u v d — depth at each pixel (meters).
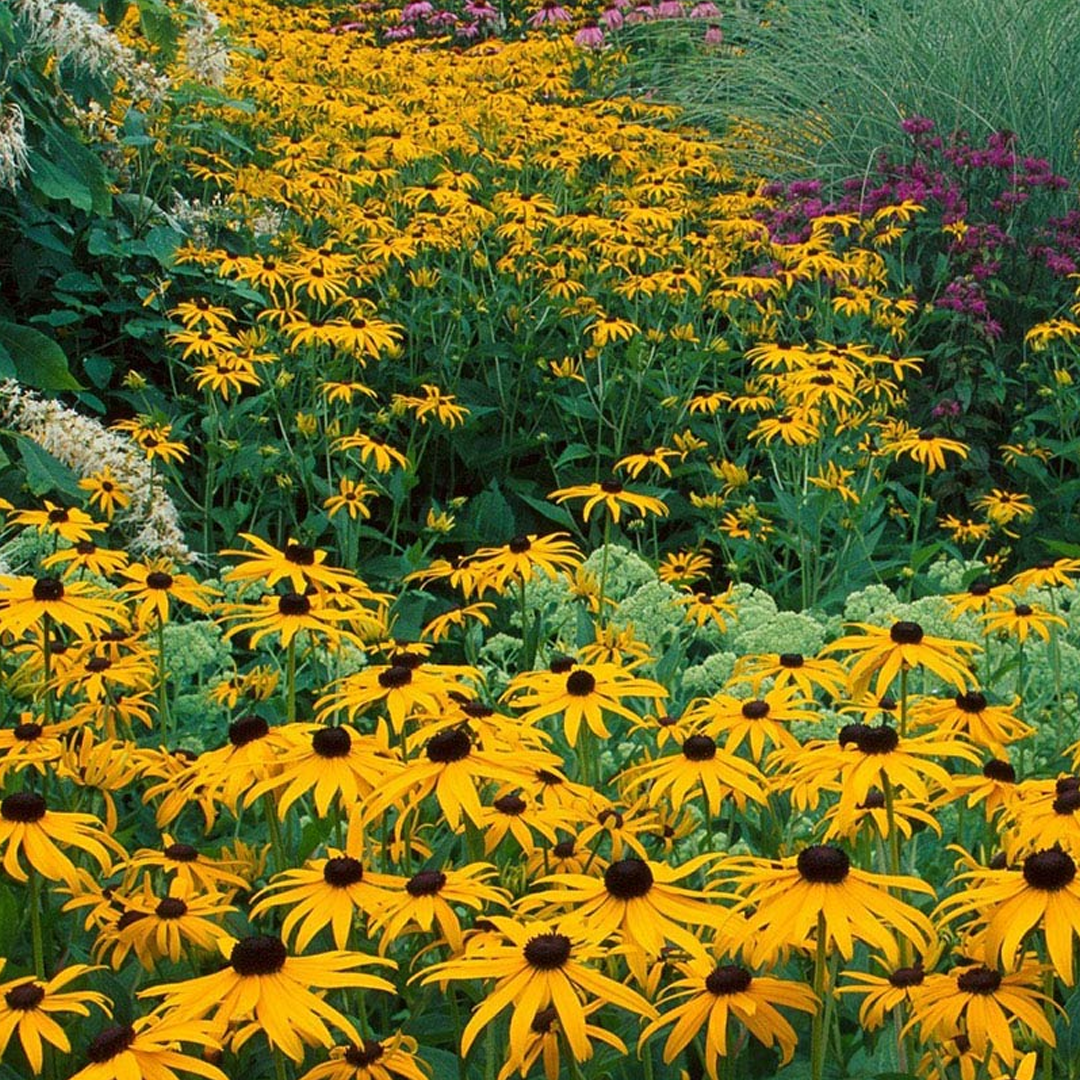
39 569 3.62
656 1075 2.01
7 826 1.90
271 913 2.34
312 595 2.74
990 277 6.44
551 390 5.91
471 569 3.25
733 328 6.47
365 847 2.27
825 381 4.83
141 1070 1.53
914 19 8.77
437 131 7.79
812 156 8.56
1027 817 1.92
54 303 5.92
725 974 1.69
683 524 5.95
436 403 5.34
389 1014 2.20
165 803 2.22
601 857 2.31
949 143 7.70
